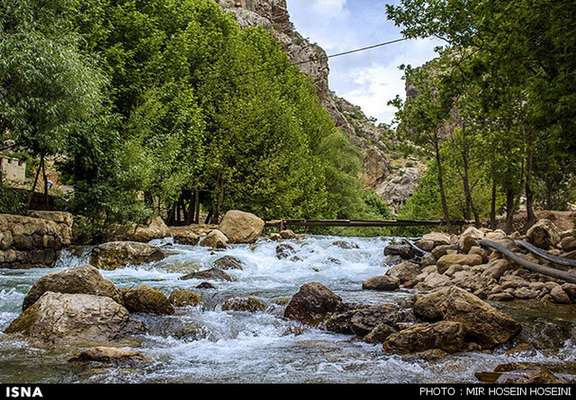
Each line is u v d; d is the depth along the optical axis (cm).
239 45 3559
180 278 1502
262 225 2520
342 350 859
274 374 729
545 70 1284
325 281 1567
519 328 901
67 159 2362
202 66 3331
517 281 1330
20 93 1645
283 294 1285
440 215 4497
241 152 3331
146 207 2312
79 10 2416
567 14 1109
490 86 1619
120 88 2595
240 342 912
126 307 1036
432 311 952
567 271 1348
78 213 2198
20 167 3388
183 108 2869
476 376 720
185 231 2586
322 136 5059
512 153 2602
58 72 1692
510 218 2686
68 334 861
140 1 3000
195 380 696
